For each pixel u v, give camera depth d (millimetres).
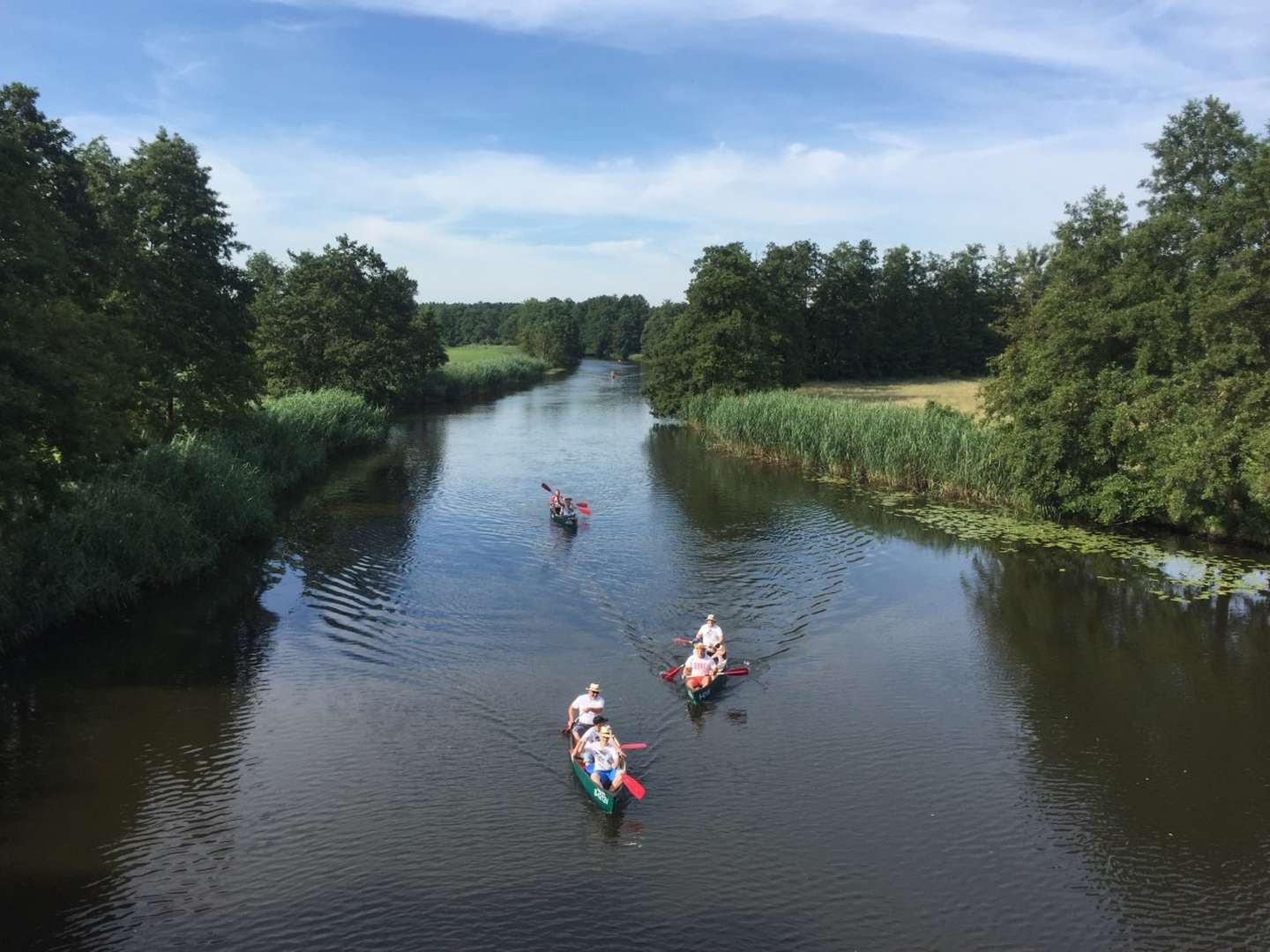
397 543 29766
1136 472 31328
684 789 14555
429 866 12320
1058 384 32625
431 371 91375
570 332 175625
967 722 17141
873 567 27766
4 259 17078
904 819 13742
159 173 33250
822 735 16547
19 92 23125
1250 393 25031
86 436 17500
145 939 10805
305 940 10812
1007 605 24156
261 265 87875
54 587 20625
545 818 13609
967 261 113938
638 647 20781
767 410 50938
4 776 14523
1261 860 12797
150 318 31125
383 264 70750
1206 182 35688
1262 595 24906
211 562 25922
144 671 18859
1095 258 33906
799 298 96875
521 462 48625
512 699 17812
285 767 14984
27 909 11328
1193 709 17797
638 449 54750
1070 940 11078
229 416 36094
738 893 11859
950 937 11070
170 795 14047
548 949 10695
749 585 25625
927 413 45312
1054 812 14016
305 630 21406
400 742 15922
